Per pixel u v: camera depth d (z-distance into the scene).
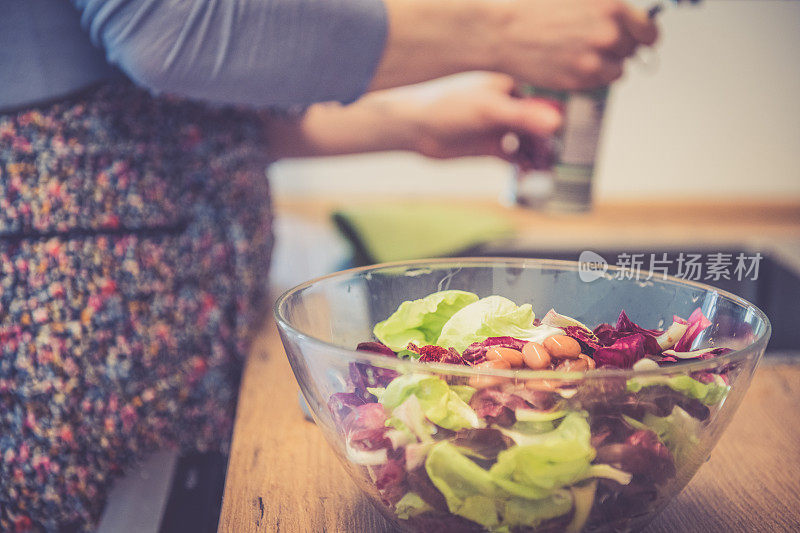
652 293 0.50
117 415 0.82
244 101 0.79
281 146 1.13
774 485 0.50
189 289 0.86
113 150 0.81
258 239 0.94
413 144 1.16
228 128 0.91
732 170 1.92
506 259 0.53
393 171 1.94
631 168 1.92
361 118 1.12
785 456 0.54
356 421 0.37
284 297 0.45
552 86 0.90
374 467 0.38
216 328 0.88
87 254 0.80
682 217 1.63
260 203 0.96
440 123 1.12
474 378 0.34
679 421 0.36
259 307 0.96
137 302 0.83
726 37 1.81
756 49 1.82
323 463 0.54
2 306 0.78
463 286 0.54
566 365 0.39
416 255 1.20
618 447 0.35
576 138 1.36
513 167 1.68
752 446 0.56
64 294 0.79
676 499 0.49
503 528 0.37
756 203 1.84
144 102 0.84
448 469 0.35
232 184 0.89
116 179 0.81
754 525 0.46
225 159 0.89
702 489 0.50
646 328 0.50
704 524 0.46
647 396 0.35
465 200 1.87
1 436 0.79
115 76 0.82
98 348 0.81
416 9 0.78
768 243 1.38
